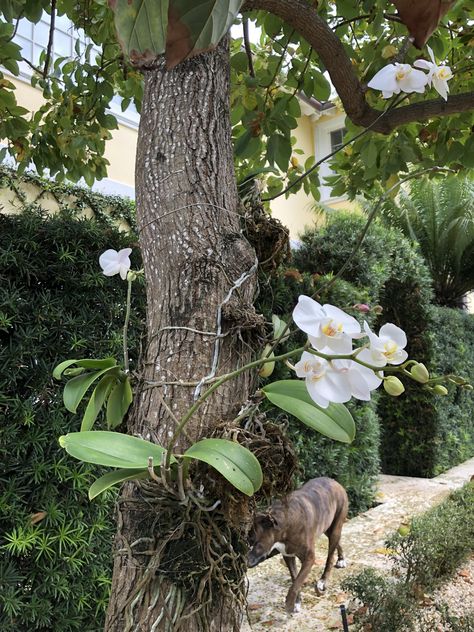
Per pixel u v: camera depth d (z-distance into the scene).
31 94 4.36
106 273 1.22
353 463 4.31
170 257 1.07
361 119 1.98
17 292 2.34
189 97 1.17
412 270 5.56
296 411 0.92
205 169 1.13
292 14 1.54
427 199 7.59
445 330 6.03
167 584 0.91
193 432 0.94
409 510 4.35
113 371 1.07
